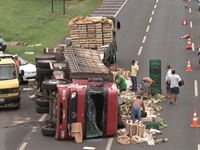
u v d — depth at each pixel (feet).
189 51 201.05
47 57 133.80
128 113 120.47
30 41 225.35
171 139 106.63
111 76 114.42
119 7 303.48
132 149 100.12
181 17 273.95
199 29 244.42
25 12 276.21
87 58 132.16
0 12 270.87
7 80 129.70
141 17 274.16
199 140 106.11
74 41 169.37
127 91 142.00
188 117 122.62
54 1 308.60
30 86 155.02
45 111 126.93
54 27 248.11
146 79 138.41
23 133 111.24
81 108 104.32
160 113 125.59
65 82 114.01
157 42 217.77
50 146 102.12
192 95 142.41
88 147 101.04
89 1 317.22
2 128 115.14
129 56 192.54
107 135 107.04
